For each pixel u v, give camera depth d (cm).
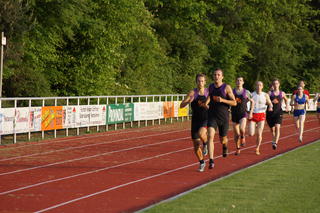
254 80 8244
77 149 2705
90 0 4741
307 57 8206
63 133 3622
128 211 1287
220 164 2153
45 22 4312
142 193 1531
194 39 6944
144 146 2867
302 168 1864
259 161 2255
